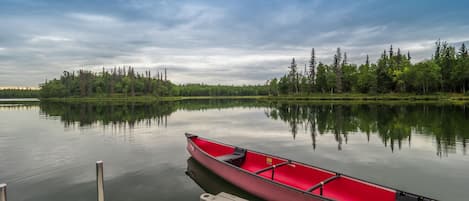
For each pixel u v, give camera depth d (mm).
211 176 8609
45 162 10742
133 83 110812
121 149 13258
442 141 14188
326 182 6098
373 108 37000
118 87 111188
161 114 35688
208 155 8633
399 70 63156
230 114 35844
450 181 8297
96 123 24906
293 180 7539
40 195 7309
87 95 105750
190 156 11695
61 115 33281
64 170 9633
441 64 60281
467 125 19250
